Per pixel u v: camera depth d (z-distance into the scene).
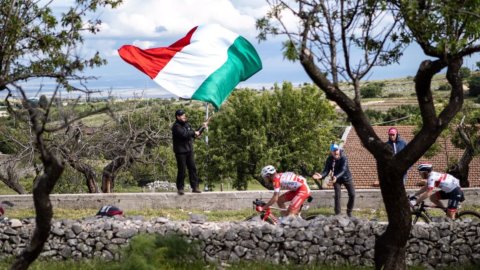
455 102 10.89
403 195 11.09
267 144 58.97
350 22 10.72
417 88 10.77
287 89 59.62
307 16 10.34
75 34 14.22
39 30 13.95
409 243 13.83
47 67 13.80
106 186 26.67
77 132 25.23
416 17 10.34
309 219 15.14
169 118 29.30
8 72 13.33
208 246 13.52
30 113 8.89
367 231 13.61
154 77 18.42
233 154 58.53
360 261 13.59
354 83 10.69
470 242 13.89
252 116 58.94
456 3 10.15
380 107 99.38
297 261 13.62
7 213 18.11
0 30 13.48
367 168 52.84
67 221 13.84
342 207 18.69
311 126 59.53
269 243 13.62
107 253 13.61
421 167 15.23
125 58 18.50
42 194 8.96
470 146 26.42
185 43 18.78
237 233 13.58
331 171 17.03
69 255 13.66
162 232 13.55
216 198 18.53
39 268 12.73
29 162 27.34
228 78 18.53
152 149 30.14
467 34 10.75
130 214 17.88
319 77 10.45
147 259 11.59
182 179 18.42
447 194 15.41
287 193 15.45
